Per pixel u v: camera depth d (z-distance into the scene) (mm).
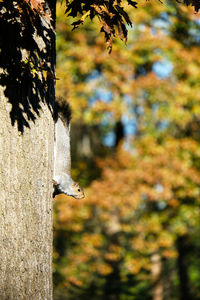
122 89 15078
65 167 5598
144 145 15641
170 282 19859
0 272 3803
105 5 4289
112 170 15680
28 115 4074
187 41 16641
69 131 5613
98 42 15273
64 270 15000
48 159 4227
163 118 15367
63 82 15039
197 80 15875
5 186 3887
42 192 4129
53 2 4461
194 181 15359
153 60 15547
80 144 20312
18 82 4035
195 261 20859
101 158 16891
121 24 4395
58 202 15070
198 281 20484
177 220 15680
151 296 18266
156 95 15562
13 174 3936
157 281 16922
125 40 4414
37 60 4176
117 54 15055
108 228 16000
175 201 15570
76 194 5676
